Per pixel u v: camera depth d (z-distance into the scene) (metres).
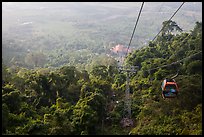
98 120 33.41
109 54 110.19
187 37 50.72
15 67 61.75
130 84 45.72
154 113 34.03
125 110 36.50
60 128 27.72
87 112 31.11
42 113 34.47
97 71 53.22
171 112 33.06
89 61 87.31
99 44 125.94
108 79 50.81
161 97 36.69
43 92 38.97
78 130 29.84
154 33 152.88
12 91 33.25
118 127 34.03
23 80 40.97
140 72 49.78
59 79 40.38
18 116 30.14
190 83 35.25
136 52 58.59
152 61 49.78
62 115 29.73
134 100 39.41
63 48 117.31
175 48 51.47
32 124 28.05
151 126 31.23
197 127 28.11
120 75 51.97
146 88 42.81
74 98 40.34
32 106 35.88
